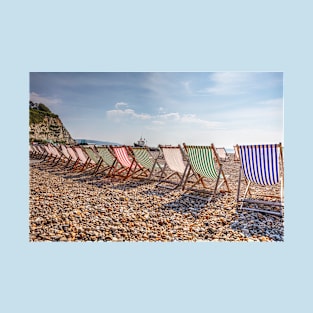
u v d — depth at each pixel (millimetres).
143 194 4887
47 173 7516
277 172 3834
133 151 6176
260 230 3320
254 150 3836
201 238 3158
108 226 3422
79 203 4293
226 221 3574
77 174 7383
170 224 3494
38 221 3533
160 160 9312
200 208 4059
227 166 9781
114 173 6848
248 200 4141
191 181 5895
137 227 3414
